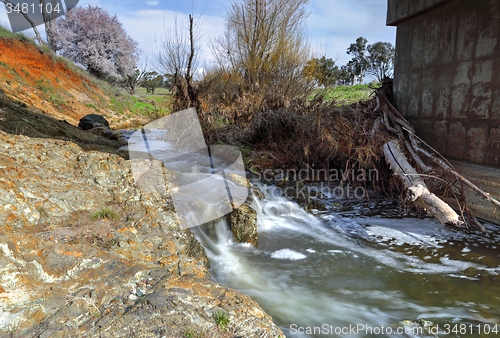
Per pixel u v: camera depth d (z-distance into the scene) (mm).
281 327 2668
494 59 4613
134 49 27219
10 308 1864
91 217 3215
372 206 5938
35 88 14758
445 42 5473
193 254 3344
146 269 2527
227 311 2217
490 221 4945
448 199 5566
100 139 9320
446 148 5641
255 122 8531
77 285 2211
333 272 3662
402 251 4211
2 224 2623
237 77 11586
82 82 19719
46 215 3029
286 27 11570
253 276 3516
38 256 2352
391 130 6148
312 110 7949
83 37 24844
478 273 3637
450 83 5441
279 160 7660
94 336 1818
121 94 23078
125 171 4215
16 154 3975
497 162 4711
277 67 11195
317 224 5109
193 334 1918
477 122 4977
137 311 2049
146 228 3188
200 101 9047
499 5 4465
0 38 15336
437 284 3424
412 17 6215
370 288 3348
